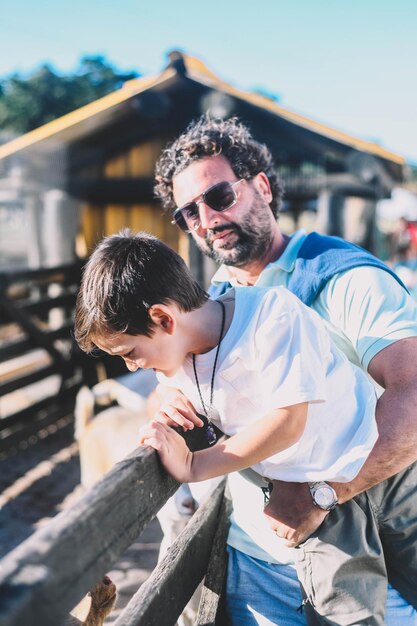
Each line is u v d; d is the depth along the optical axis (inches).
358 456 54.0
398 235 320.2
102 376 279.0
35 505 181.2
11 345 236.4
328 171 269.0
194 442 58.8
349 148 262.5
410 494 58.8
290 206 345.1
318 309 67.1
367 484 55.7
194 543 60.9
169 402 57.8
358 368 61.9
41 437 239.6
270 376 51.4
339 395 56.0
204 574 65.7
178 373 56.3
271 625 61.6
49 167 278.8
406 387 58.6
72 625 58.7
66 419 259.3
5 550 153.8
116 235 55.0
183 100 272.4
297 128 263.1
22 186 277.3
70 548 33.5
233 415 55.6
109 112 268.1
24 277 247.8
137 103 259.8
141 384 162.4
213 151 76.7
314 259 69.0
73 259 289.0
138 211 290.8
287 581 62.6
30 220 306.5
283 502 55.6
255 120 265.1
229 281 85.0
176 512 85.6
